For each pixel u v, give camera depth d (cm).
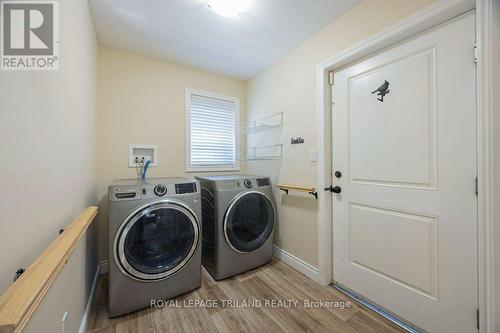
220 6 159
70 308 105
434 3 120
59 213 92
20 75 63
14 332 37
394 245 149
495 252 105
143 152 235
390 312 152
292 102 225
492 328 105
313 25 186
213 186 205
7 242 55
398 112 146
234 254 206
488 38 104
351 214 177
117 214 149
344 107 181
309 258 206
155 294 164
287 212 233
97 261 198
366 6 155
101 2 158
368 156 164
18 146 61
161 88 245
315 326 144
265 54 234
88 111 159
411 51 138
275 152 250
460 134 119
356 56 166
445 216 125
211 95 279
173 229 175
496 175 105
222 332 140
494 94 104
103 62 215
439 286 127
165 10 167
